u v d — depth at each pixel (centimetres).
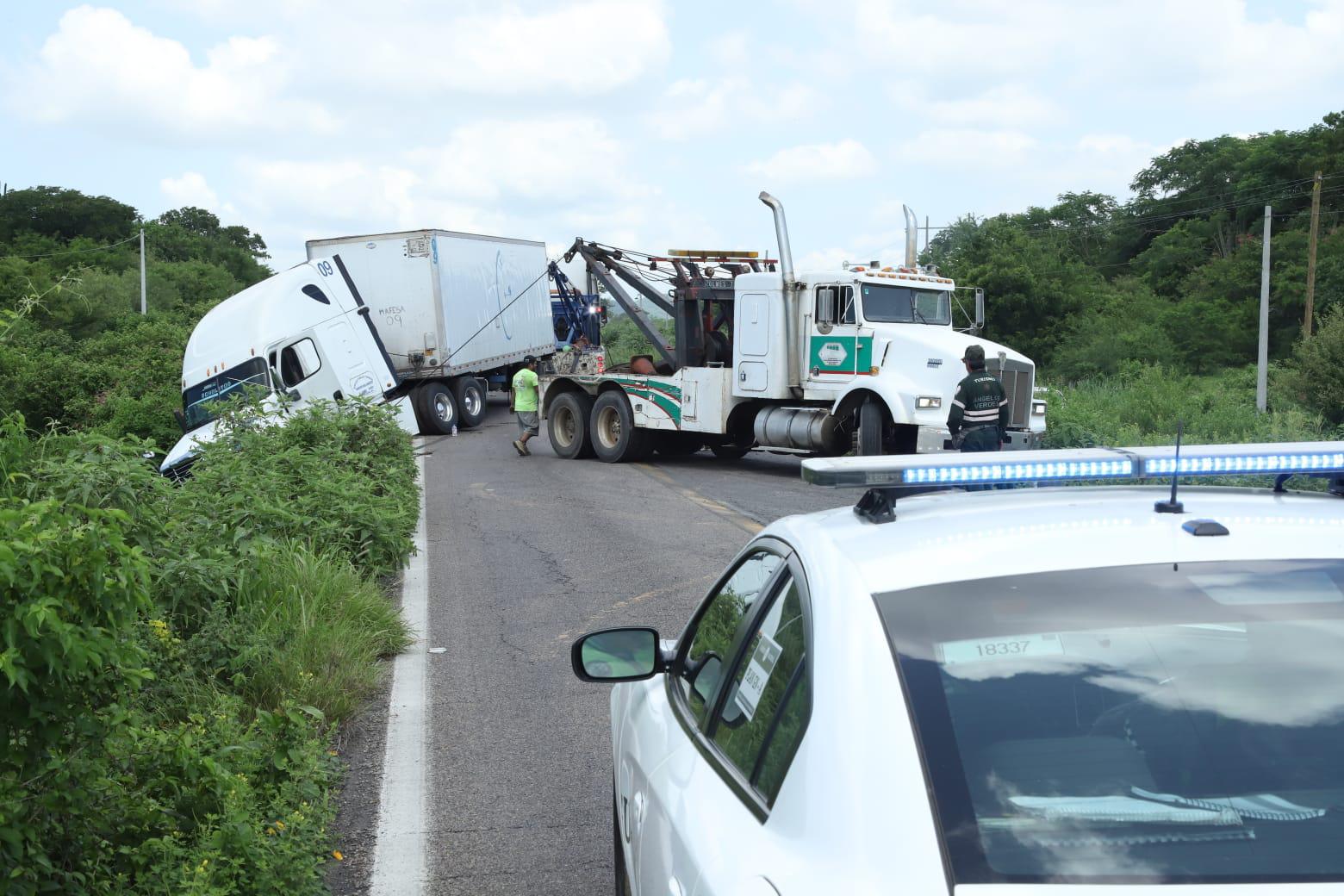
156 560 684
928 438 1648
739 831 210
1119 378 5159
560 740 625
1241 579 214
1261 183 8812
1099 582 213
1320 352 3888
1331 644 202
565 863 475
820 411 1795
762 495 1623
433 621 909
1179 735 189
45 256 8056
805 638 224
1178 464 242
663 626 865
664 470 1978
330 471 1198
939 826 173
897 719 189
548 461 2178
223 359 2055
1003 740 186
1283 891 164
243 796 452
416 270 2692
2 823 321
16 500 444
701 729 283
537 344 3244
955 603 209
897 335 1703
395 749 621
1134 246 9931
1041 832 174
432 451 2377
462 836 506
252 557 793
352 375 2172
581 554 1177
